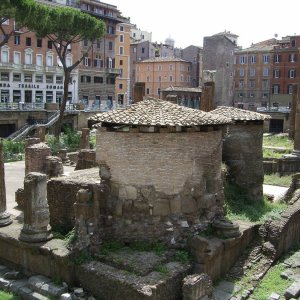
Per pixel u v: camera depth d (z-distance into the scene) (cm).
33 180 1359
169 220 1370
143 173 1355
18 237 1401
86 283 1260
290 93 9750
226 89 9981
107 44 8825
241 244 1521
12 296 1291
